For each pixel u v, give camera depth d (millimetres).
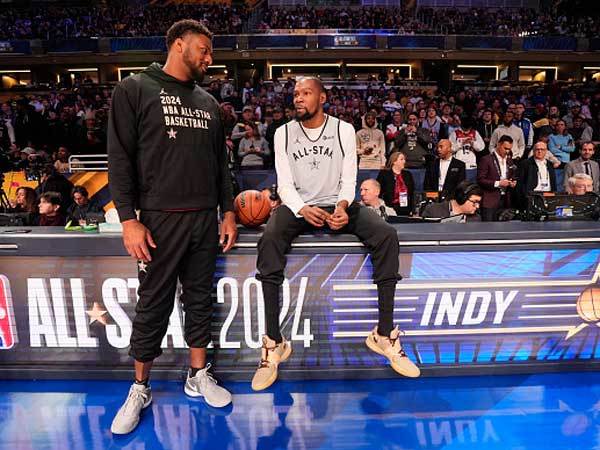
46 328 2305
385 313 2080
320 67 21531
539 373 2369
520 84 17141
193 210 1934
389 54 19594
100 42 19375
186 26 1860
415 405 2111
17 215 4688
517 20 21469
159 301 1964
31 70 20750
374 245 2070
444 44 19422
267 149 7168
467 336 2324
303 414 2047
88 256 2236
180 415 2047
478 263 2264
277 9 22641
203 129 1932
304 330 2301
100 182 6664
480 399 2156
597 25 20000
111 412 2072
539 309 2320
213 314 2295
